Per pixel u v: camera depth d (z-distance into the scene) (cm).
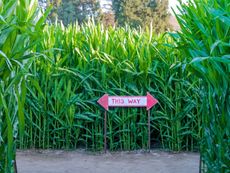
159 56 535
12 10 206
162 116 535
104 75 525
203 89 276
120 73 532
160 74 536
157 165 459
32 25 210
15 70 223
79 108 539
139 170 437
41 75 527
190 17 251
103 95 524
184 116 529
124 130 533
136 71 529
